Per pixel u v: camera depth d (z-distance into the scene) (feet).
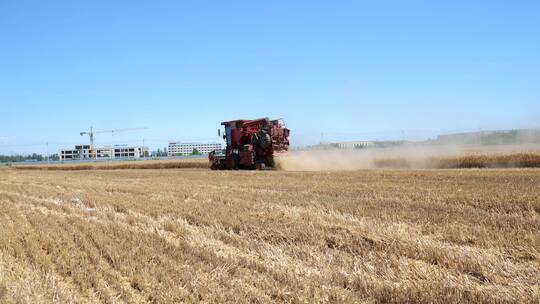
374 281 20.52
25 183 88.43
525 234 27.43
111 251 26.66
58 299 19.67
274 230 31.27
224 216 37.63
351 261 24.07
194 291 20.07
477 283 20.16
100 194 60.29
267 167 108.47
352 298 18.88
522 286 19.29
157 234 32.09
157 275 22.29
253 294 19.63
